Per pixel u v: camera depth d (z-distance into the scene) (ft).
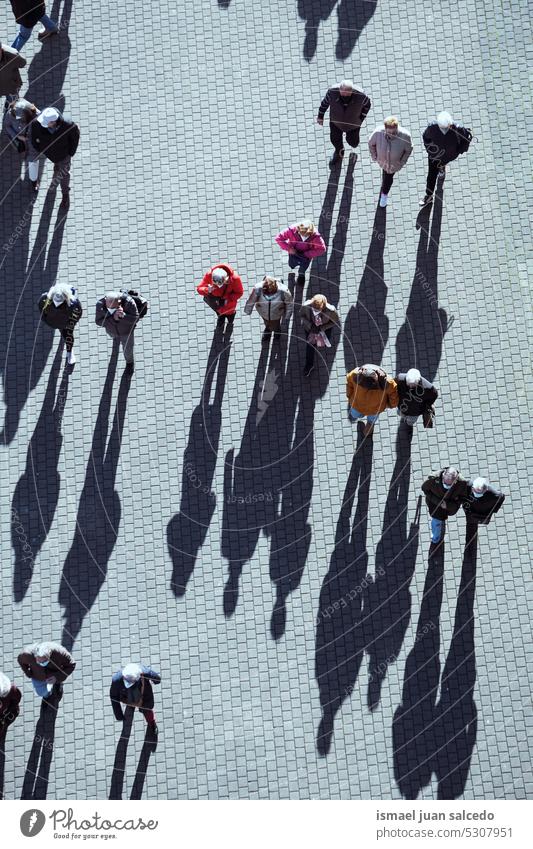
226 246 67.21
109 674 60.13
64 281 66.74
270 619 60.95
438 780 58.65
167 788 58.54
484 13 71.82
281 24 71.67
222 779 58.59
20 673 60.23
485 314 66.03
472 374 64.90
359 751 59.00
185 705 59.62
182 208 67.97
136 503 62.90
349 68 70.74
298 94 70.28
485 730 59.36
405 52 71.05
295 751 59.00
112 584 61.52
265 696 59.77
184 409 64.39
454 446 63.67
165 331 65.67
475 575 61.62
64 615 61.05
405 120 69.56
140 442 63.87
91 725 59.36
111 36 71.51
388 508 62.75
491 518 62.34
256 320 65.82
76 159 68.95
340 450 63.67
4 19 71.87
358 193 68.28
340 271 66.80
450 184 68.39
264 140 69.31
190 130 69.51
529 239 67.46
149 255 67.10
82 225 67.77
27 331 65.87
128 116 69.87
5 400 64.64
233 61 71.00
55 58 71.05
